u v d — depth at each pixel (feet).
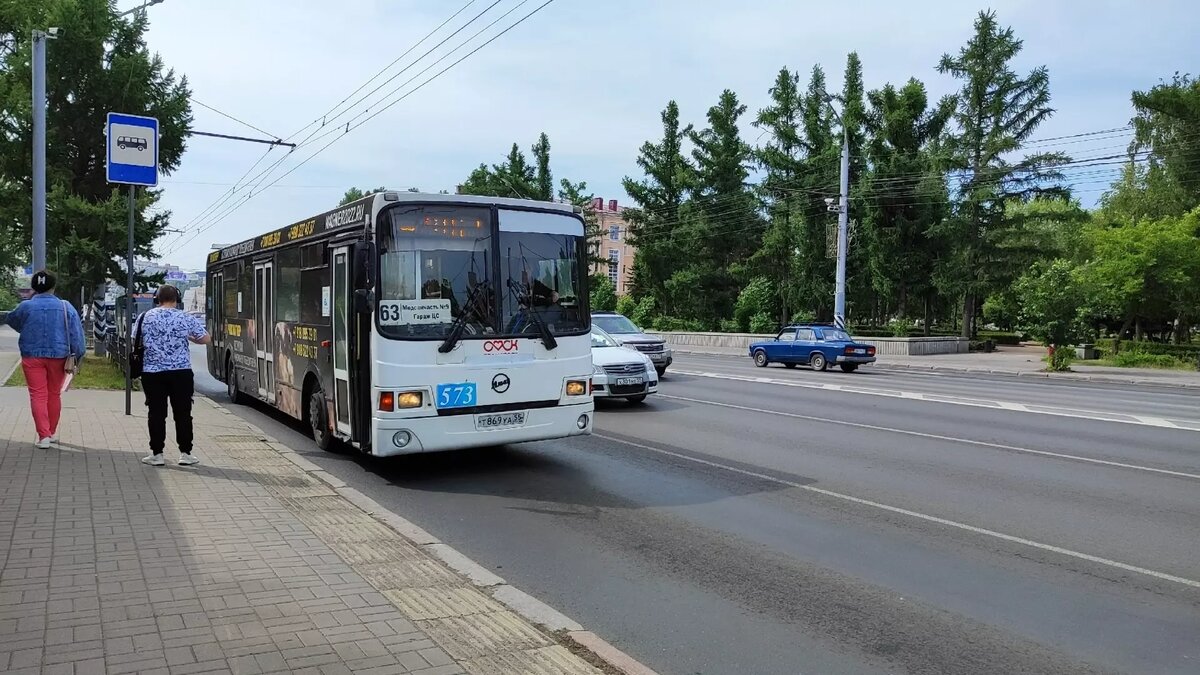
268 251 41.01
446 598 15.38
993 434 40.57
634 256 186.70
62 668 11.70
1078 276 116.78
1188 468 31.86
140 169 34.99
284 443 35.73
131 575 15.94
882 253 135.74
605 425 42.50
